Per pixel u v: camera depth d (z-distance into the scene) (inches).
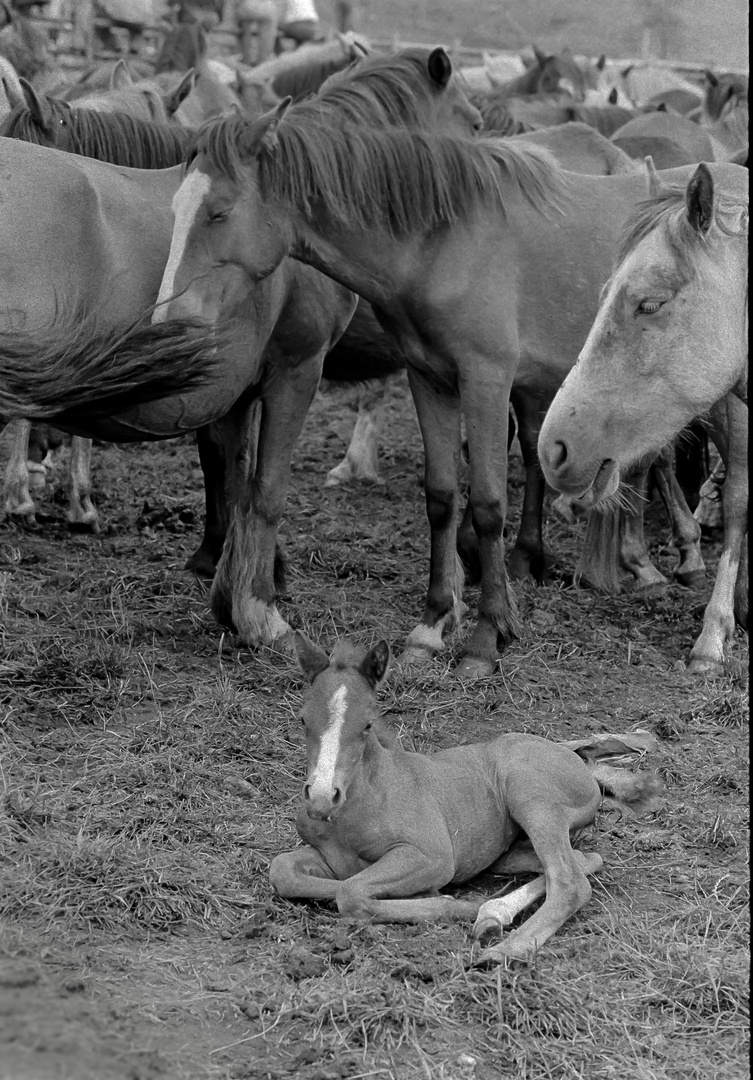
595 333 229.6
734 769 214.8
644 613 294.7
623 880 178.1
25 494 331.0
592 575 297.1
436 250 247.6
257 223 227.9
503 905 159.5
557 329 260.5
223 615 261.1
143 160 268.7
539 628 277.6
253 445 287.1
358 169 235.0
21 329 208.8
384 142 238.2
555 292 258.5
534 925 156.8
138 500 368.2
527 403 292.0
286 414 258.7
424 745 220.4
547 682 250.4
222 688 231.3
